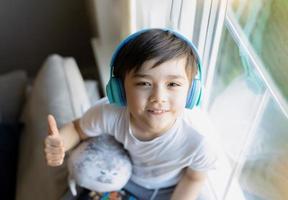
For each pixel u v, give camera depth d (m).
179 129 0.74
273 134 0.71
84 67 1.87
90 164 0.81
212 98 0.92
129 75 0.66
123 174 0.82
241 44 0.77
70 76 1.22
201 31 0.78
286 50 0.62
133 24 0.99
